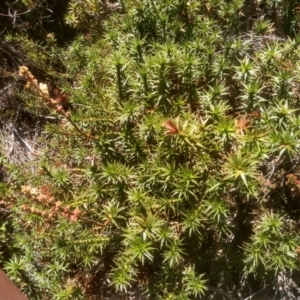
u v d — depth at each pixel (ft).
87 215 1.20
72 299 1.20
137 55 1.20
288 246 1.11
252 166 0.99
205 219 1.09
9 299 0.92
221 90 1.13
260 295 1.32
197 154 1.08
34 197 0.93
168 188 1.14
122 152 1.20
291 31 1.33
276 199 1.22
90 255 1.20
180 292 1.19
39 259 1.27
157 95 1.15
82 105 1.18
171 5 1.26
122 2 1.30
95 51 1.28
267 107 1.17
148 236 1.09
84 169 1.20
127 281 1.17
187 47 1.20
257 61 1.20
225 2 1.32
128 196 1.15
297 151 1.07
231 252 1.21
